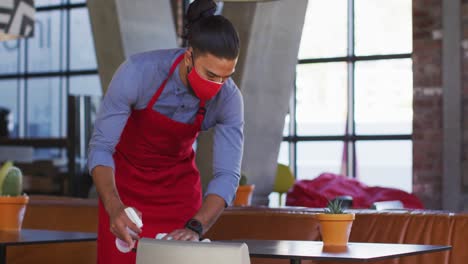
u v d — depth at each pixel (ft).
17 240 9.10
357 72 32.81
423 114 29.66
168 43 22.13
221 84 7.61
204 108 8.30
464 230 10.68
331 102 33.35
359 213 11.41
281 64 21.22
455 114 29.12
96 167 7.93
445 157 29.25
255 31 19.95
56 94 41.32
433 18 29.48
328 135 33.32
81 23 40.52
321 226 7.98
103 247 8.61
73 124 29.73
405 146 31.76
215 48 7.27
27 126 42.11
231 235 12.18
